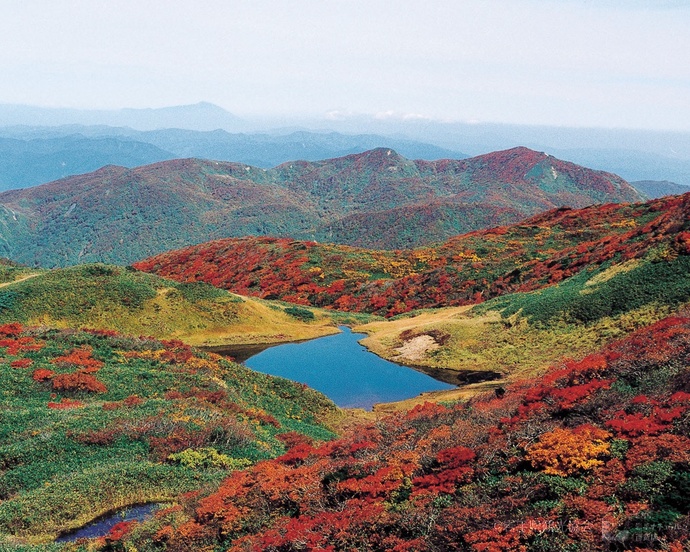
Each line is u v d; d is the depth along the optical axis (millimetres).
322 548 12438
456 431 18141
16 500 19172
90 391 32938
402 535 12703
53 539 17188
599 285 50031
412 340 58250
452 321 59188
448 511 12758
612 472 12500
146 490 20344
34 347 39938
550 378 22125
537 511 11852
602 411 16250
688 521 10117
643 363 19469
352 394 46156
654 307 42156
